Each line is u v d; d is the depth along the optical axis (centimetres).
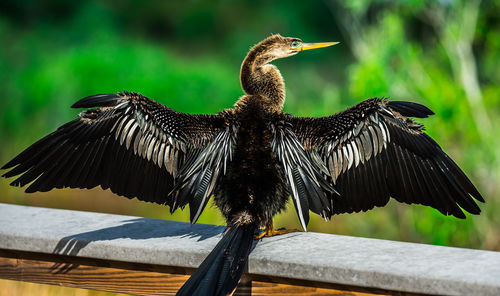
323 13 3222
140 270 486
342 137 516
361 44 1264
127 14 3278
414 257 445
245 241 461
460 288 402
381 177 507
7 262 522
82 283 503
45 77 1875
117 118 492
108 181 491
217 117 524
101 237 492
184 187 489
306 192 489
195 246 469
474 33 1214
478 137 1079
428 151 495
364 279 423
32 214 559
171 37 3338
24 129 1752
